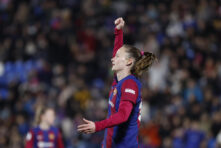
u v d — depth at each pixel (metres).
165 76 41.16
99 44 49.66
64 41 49.50
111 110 12.15
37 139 22.84
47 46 49.62
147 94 38.03
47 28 53.09
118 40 13.84
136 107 12.09
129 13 52.28
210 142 32.72
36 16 55.28
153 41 45.47
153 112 37.38
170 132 34.38
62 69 44.84
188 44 43.91
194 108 34.75
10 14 56.66
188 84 38.19
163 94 37.97
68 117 38.19
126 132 12.07
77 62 46.53
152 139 34.38
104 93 39.72
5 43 51.94
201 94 37.78
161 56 42.50
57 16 53.72
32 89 43.38
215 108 35.78
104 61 46.34
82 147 35.31
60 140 23.41
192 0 50.28
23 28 53.34
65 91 40.53
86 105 39.00
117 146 12.08
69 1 56.19
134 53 12.37
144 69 12.33
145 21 49.56
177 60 41.59
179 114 34.84
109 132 12.24
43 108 23.06
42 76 45.41
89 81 43.97
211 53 42.34
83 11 54.22
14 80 46.28
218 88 38.47
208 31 45.50
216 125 33.44
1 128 38.19
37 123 23.19
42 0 56.91
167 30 47.94
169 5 51.38
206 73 40.19
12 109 41.91
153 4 52.34
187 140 33.00
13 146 36.69
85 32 49.72
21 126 37.97
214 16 48.53
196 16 48.53
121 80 12.16
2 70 50.62
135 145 12.15
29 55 50.44
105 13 54.06
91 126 10.77
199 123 34.19
